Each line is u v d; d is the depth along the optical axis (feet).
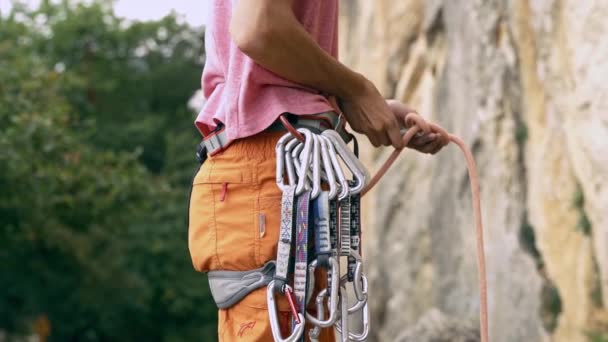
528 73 28.81
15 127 43.65
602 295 24.23
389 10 40.93
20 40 70.44
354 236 6.63
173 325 80.59
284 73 6.56
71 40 96.22
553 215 26.94
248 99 6.67
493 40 31.01
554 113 26.58
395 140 7.04
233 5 7.06
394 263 38.75
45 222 48.78
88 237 60.64
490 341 30.27
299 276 6.28
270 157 6.67
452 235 34.47
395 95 40.24
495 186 30.58
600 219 22.79
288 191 6.38
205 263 6.81
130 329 80.07
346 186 6.47
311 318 6.31
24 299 68.80
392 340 38.37
